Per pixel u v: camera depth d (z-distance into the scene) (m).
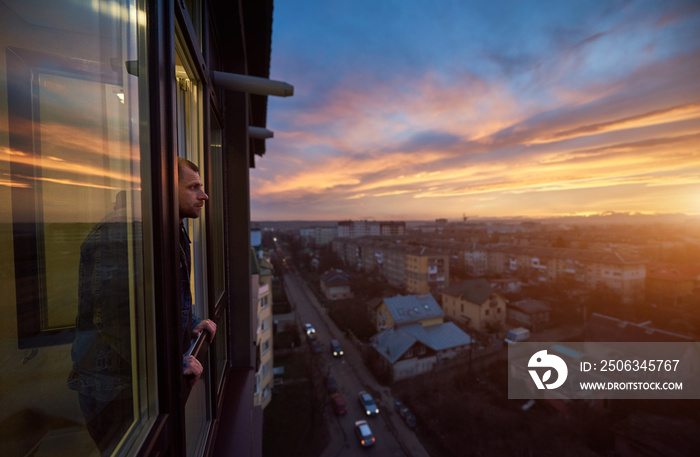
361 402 20.67
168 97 0.93
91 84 0.74
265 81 2.30
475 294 34.22
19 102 0.67
